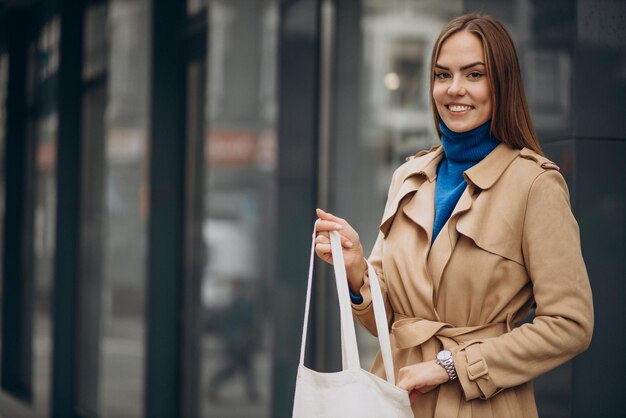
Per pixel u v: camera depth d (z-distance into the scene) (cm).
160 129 930
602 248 408
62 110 1064
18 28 1229
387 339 256
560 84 416
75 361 1065
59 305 1061
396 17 676
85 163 1071
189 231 937
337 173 707
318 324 702
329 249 269
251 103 910
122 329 1030
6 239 1225
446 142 268
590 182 408
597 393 405
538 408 425
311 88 709
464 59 257
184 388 938
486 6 514
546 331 245
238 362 914
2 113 1247
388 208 287
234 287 918
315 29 706
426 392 261
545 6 430
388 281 273
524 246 253
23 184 1230
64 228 1064
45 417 1088
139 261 1032
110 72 1014
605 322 407
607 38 411
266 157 907
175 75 930
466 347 252
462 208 257
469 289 258
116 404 1024
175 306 936
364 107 695
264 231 910
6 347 1217
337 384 250
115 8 1016
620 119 412
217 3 921
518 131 260
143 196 1030
